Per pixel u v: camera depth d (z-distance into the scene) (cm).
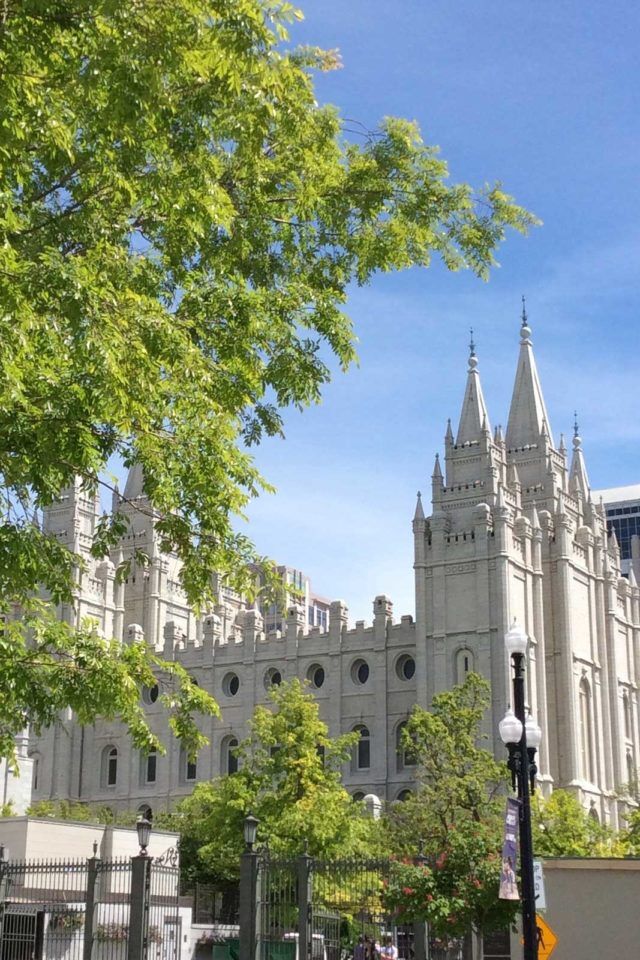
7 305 1675
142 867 2914
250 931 2780
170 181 2019
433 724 5066
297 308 2344
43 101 1819
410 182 2695
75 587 2255
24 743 6203
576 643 9444
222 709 9981
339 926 3266
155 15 1728
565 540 9494
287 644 9856
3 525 2016
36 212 2077
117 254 1970
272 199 2533
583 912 2791
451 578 9031
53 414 1844
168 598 11069
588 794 8975
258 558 2297
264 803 5362
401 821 5162
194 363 1970
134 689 2189
